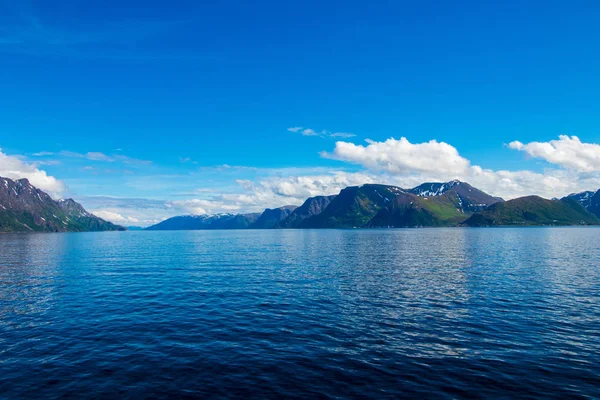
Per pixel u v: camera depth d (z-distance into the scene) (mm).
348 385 20828
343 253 103875
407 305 38750
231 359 24453
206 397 19578
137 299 42000
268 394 19875
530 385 20781
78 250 125125
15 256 100000
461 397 19484
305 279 55969
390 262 78750
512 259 81625
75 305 39188
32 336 29109
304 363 23766
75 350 26094
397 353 25422
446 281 53281
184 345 27078
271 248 130750
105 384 21016
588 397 19516
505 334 29250
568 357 24594
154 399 19391
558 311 35969
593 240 158875
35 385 20891
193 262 81438
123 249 129875
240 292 45938
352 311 36406
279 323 32469
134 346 26875
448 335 29078
